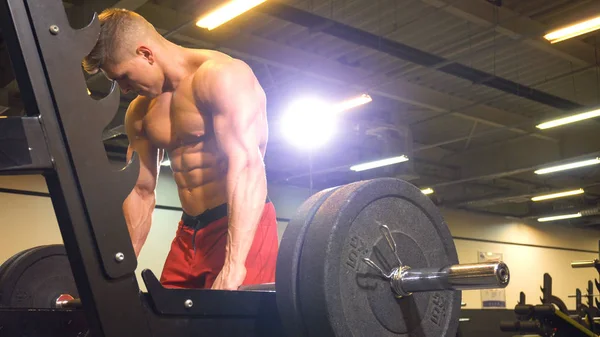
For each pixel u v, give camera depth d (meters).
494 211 14.63
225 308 1.06
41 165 0.87
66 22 0.92
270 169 11.12
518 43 7.09
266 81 8.25
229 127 1.42
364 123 9.18
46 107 0.89
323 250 1.06
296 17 6.12
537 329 4.79
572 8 6.45
